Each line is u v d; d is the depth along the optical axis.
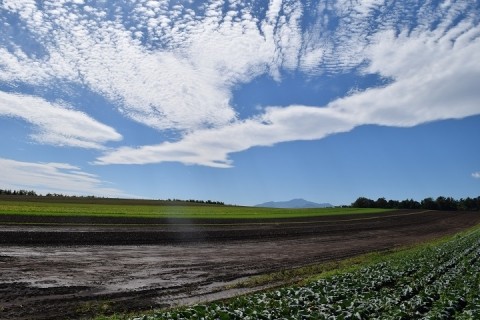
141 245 31.56
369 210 133.88
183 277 21.11
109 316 13.59
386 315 14.05
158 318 12.07
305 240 45.84
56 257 23.45
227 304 15.20
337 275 21.92
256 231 49.19
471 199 181.50
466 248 38.06
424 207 176.25
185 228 44.97
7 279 17.28
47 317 13.00
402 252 37.09
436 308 15.37
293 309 14.20
